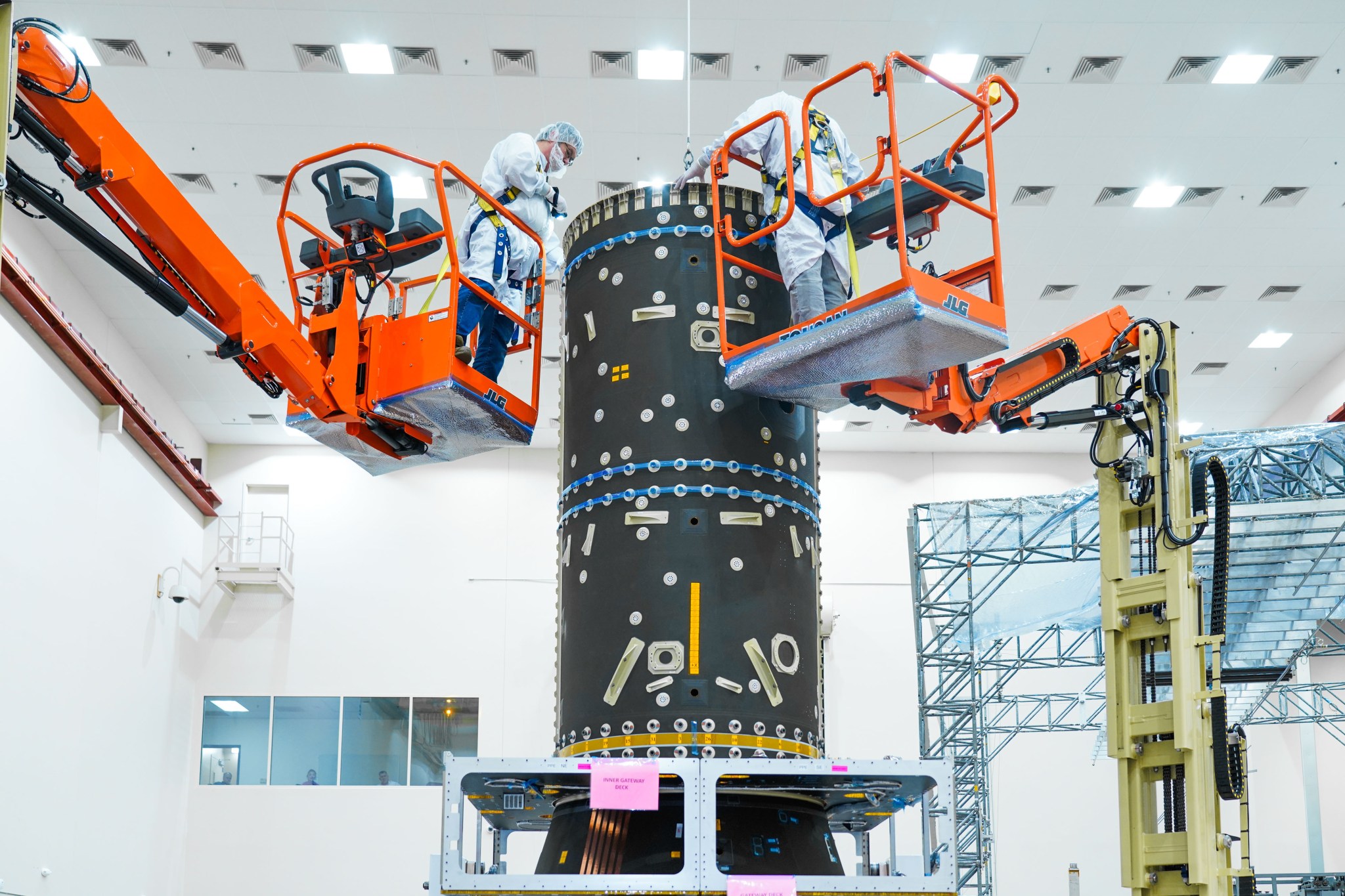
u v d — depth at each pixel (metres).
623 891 7.19
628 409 8.59
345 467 32.22
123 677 25.38
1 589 19.19
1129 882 9.18
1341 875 23.03
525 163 9.40
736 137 8.46
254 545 31.64
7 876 19.59
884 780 7.65
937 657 24.11
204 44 18.98
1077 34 18.81
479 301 9.12
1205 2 18.22
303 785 29.92
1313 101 20.17
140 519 26.36
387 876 29.36
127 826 25.64
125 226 8.30
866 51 19.11
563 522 8.84
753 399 8.62
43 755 21.05
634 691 8.04
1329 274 25.11
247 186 22.33
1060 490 32.84
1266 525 21.91
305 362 8.64
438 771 30.22
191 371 28.34
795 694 8.24
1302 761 28.64
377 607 31.28
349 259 8.91
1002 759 31.02
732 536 8.31
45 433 20.89
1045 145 21.36
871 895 7.28
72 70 7.68
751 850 7.86
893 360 7.81
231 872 29.22
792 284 8.37
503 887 7.22
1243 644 25.48
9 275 18.67
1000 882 30.20
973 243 24.12
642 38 18.89
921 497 32.72
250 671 30.61
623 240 8.92
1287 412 30.73
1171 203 22.89
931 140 21.12
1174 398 9.62
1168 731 9.15
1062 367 9.78
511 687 30.84
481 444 9.30
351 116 20.61
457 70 19.58
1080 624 24.45
